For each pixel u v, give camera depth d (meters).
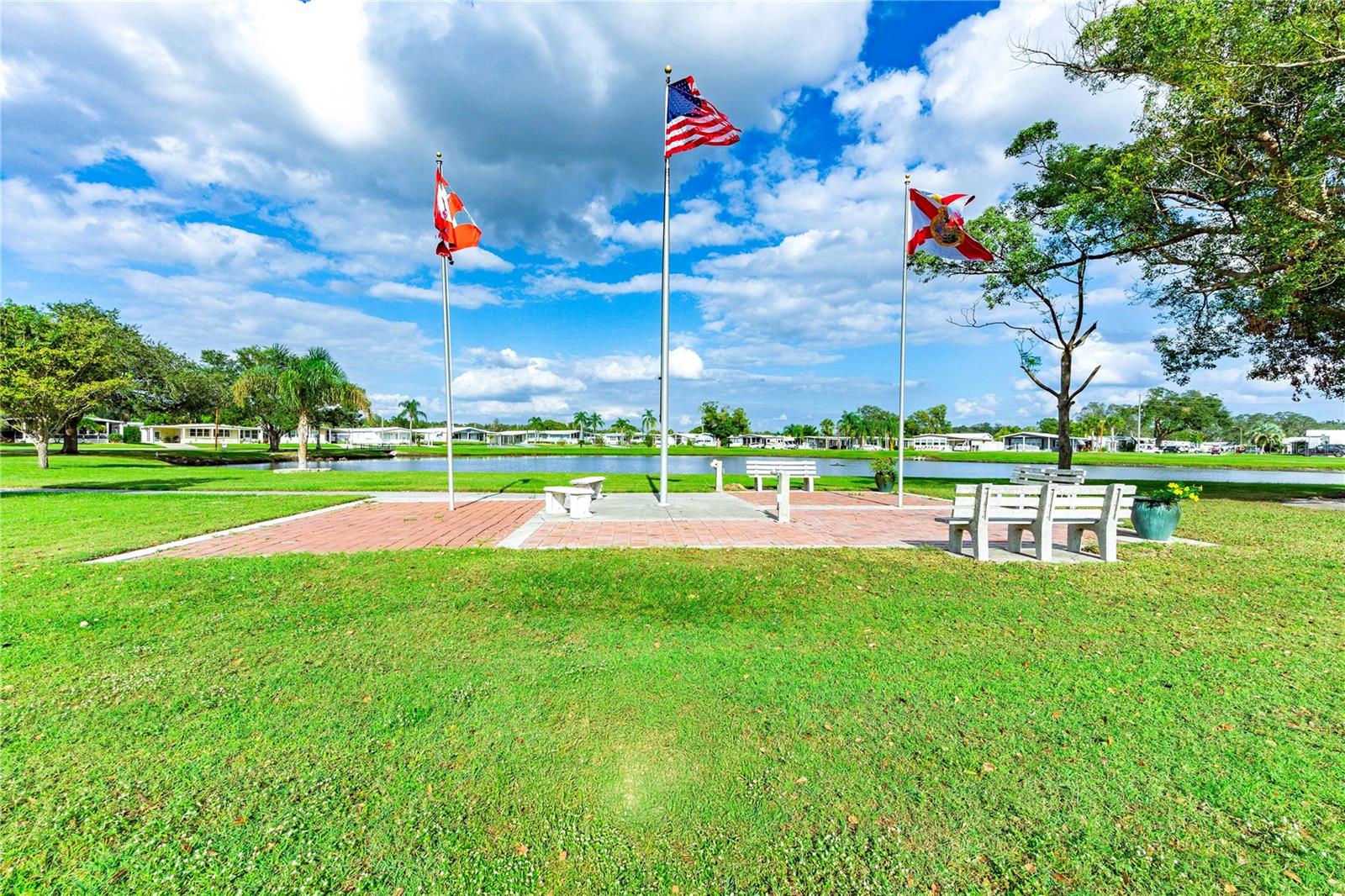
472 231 11.69
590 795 2.57
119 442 69.94
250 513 10.81
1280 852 2.23
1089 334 19.39
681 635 4.55
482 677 3.73
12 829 2.32
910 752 2.90
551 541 8.17
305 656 4.05
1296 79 9.95
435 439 101.00
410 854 2.23
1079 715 3.27
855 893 2.07
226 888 2.06
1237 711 3.31
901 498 12.88
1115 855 2.23
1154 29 10.33
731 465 39.44
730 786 2.63
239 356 52.31
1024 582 6.06
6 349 21.25
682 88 10.87
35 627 4.55
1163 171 11.92
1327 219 10.33
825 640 4.44
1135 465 43.69
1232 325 14.95
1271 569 6.57
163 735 3.02
